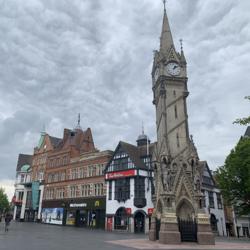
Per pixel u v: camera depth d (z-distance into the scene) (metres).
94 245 20.55
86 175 56.78
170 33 34.47
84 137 66.50
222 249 20.12
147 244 22.75
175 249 19.20
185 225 25.50
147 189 45.69
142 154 50.28
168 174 26.72
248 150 36.94
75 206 55.72
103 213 50.09
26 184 73.19
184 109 30.41
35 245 19.06
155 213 27.69
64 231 37.75
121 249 18.23
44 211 64.81
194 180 27.23
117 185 49.00
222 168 42.97
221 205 58.28
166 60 31.84
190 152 28.20
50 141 73.06
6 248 16.84
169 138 28.94
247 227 62.31
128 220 45.12
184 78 31.48
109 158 53.91
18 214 77.44
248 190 36.28
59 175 64.25
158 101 32.34
